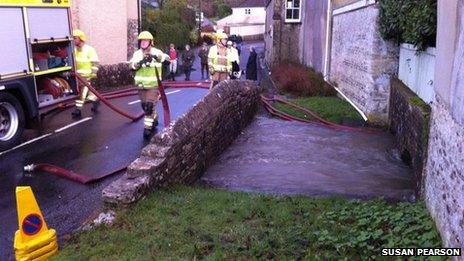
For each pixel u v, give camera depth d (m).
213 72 13.21
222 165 8.66
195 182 7.63
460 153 4.34
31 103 9.39
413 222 5.33
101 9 19.11
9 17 8.85
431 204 5.58
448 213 4.61
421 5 7.96
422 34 7.92
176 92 16.27
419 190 6.82
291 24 26.83
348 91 15.34
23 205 4.58
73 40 11.02
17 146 9.08
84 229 5.36
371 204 6.09
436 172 5.44
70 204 6.41
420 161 6.95
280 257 4.60
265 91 18.83
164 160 6.43
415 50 8.96
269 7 34.59
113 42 19.92
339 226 5.29
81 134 10.07
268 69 29.81
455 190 4.41
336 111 13.83
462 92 4.39
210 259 4.54
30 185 7.07
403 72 10.85
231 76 13.36
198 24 54.50
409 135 8.48
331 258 4.51
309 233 5.07
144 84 9.79
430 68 7.87
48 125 10.84
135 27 21.92
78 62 11.81
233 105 10.46
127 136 10.00
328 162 8.93
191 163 7.47
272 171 8.26
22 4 9.16
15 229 5.64
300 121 12.88
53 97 10.42
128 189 5.71
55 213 6.10
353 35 14.45
